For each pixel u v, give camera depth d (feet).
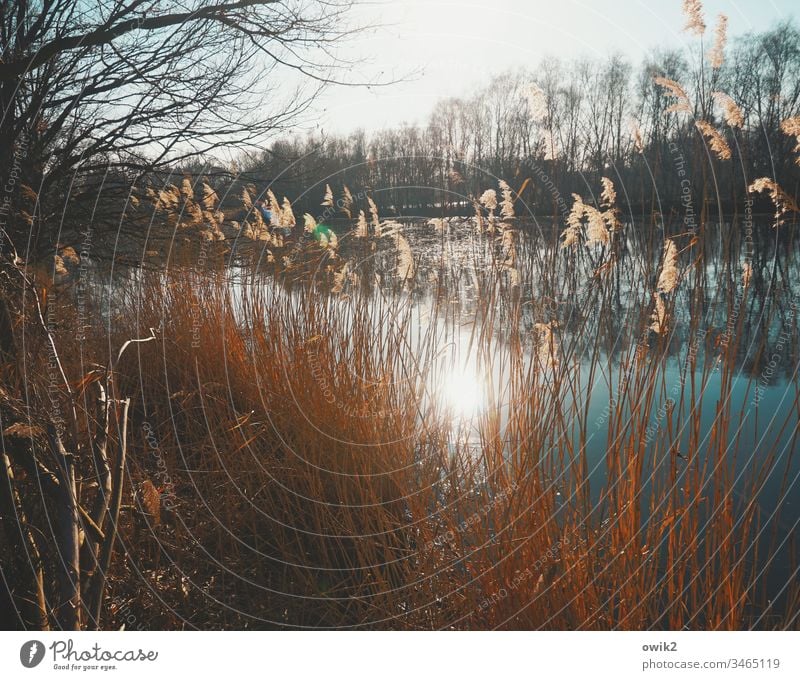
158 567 10.45
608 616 8.43
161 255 19.97
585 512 9.11
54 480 6.75
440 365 13.92
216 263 19.44
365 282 16.24
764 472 8.36
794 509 12.16
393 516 11.75
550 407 9.76
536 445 9.63
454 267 15.06
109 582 9.49
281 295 16.84
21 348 8.54
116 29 16.28
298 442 13.33
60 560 6.63
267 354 15.39
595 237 10.57
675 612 8.64
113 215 20.33
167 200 19.92
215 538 11.71
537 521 9.06
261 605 10.19
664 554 10.07
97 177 20.97
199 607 9.95
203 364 16.08
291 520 11.88
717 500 8.40
